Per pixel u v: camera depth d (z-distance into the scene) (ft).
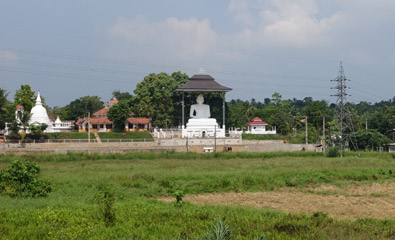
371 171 158.10
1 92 270.67
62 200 99.55
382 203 106.52
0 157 205.46
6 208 88.69
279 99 532.73
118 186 121.29
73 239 62.13
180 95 370.73
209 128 326.03
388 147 312.09
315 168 165.48
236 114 408.67
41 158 204.23
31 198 102.06
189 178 138.10
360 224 77.82
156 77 381.40
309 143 336.29
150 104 356.59
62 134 296.92
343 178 146.82
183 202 98.78
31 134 276.41
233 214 84.64
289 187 130.41
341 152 245.65
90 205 92.02
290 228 73.31
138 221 77.87
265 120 446.19
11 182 107.45
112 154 219.61
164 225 75.51
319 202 107.24
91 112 420.36
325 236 68.33
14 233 68.23
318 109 402.52
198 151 282.77
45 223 71.00
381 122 364.79
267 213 87.97
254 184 131.13
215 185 126.31
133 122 340.39
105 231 70.03
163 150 267.18
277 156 236.63
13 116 274.77
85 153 224.74
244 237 66.74
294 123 409.90
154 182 129.80
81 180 128.98
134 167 173.27
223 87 330.95
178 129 352.08
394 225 77.61
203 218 81.41
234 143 307.99
